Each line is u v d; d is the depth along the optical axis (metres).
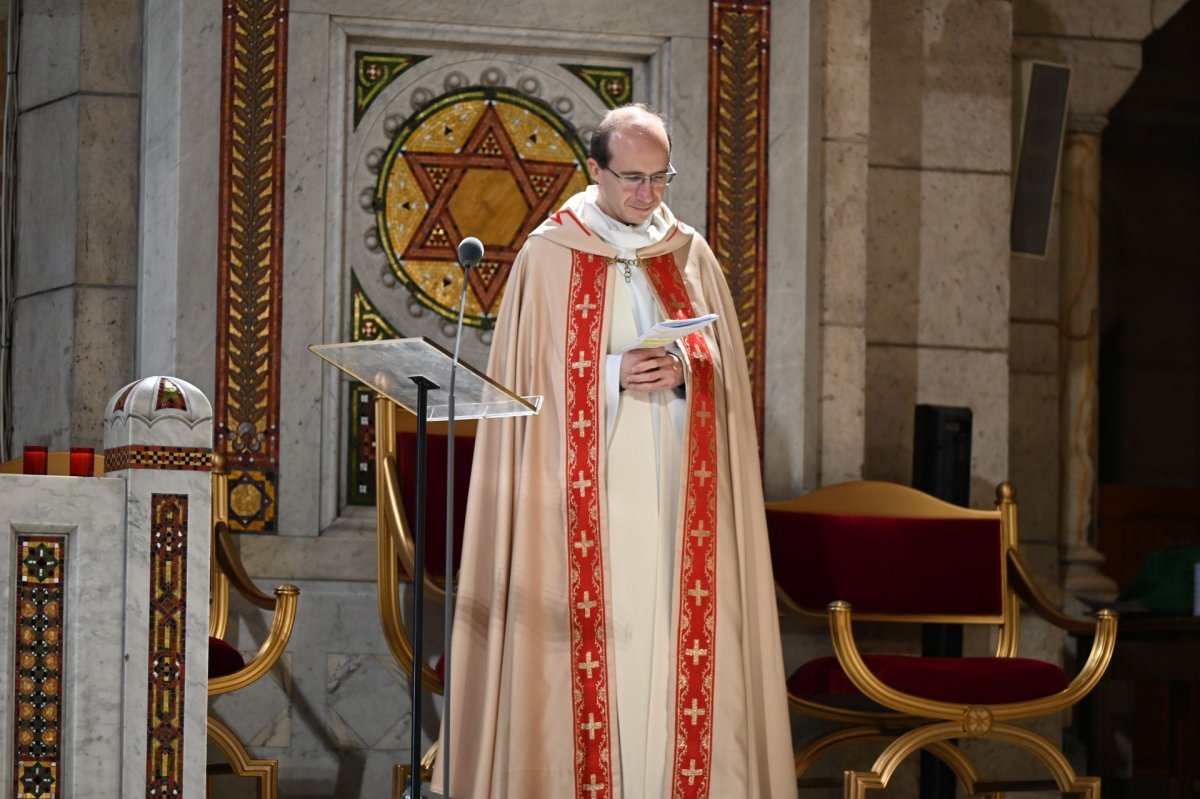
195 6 11.83
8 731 7.89
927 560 11.48
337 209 12.08
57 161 12.47
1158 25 15.20
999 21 13.84
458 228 12.38
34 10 12.81
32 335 12.59
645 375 9.02
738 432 9.40
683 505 9.03
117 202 12.36
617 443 9.14
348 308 12.14
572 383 9.16
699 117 12.46
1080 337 15.10
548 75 12.55
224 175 11.82
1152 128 16.95
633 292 9.38
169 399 8.22
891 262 13.45
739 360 9.66
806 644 12.16
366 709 11.66
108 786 8.00
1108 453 16.72
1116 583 15.15
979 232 13.64
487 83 12.45
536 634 8.94
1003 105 13.79
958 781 12.77
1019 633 12.34
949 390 13.47
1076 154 15.22
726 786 8.84
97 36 12.40
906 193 13.53
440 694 10.61
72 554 8.05
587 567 8.98
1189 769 13.59
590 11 12.39
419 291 12.29
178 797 8.05
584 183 12.55
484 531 9.28
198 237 11.75
